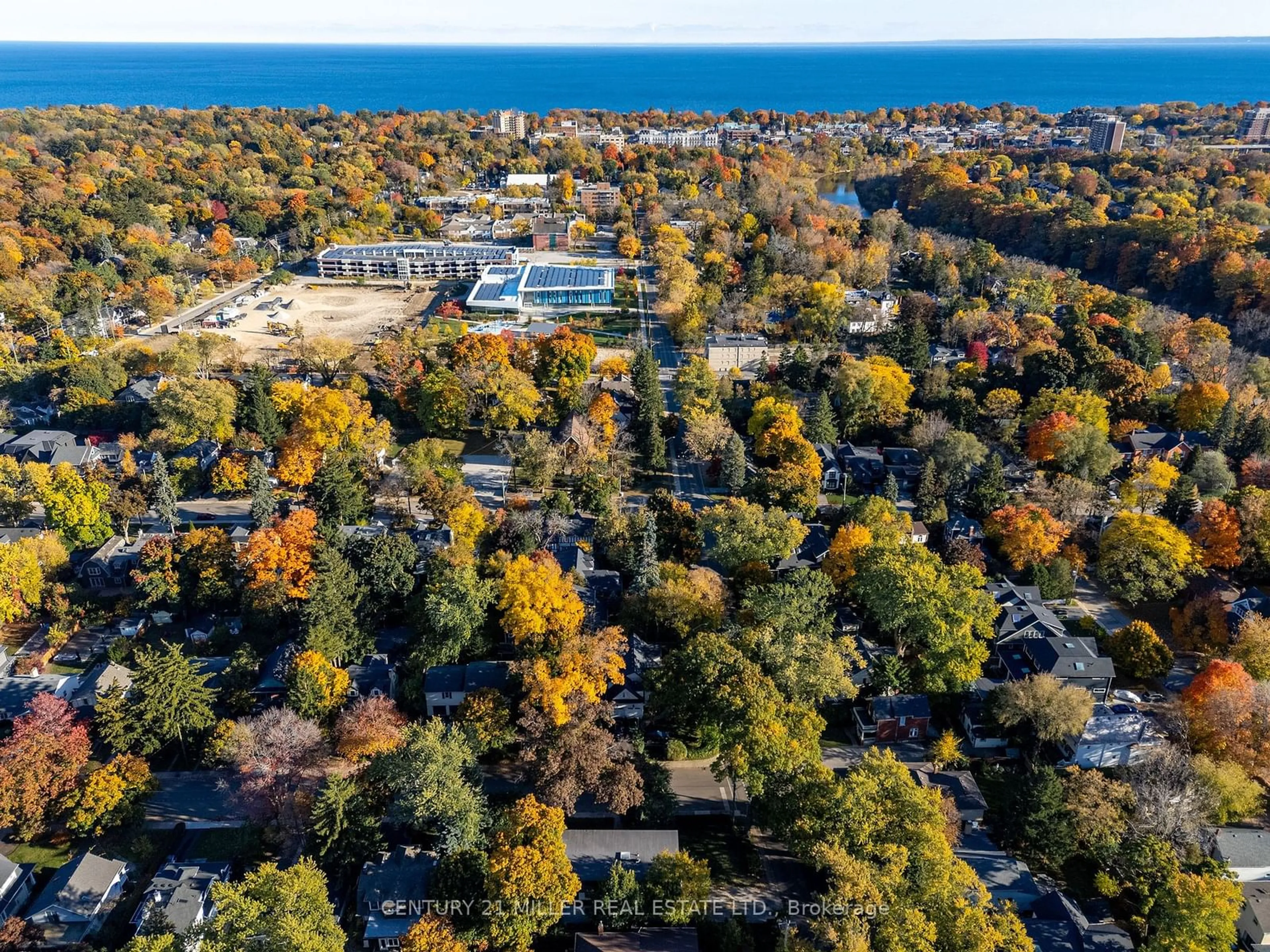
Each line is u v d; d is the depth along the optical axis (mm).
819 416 159750
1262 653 100875
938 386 173000
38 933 75250
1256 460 143250
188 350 183750
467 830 78125
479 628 107000
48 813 84438
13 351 196750
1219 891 72562
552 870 71000
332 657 102062
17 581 113688
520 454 148750
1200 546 125188
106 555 125688
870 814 74938
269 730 86812
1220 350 192875
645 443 159500
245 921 62719
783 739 82250
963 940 66750
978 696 101938
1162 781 85375
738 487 146750
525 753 85375
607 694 98188
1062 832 81500
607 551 126188
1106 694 103812
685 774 94438
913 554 109688
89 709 98812
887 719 97875
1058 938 73562
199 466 150875
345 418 147500
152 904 75812
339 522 129250
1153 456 150250
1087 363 173750
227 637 113625
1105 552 124250
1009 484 148375
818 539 129125
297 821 81625
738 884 80938
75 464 149375
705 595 109375
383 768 82625
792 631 100312
